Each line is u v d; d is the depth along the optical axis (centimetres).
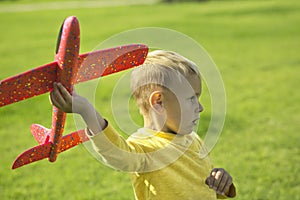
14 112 590
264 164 401
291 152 435
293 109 584
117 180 380
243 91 683
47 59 1025
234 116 551
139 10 2080
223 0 2253
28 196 351
